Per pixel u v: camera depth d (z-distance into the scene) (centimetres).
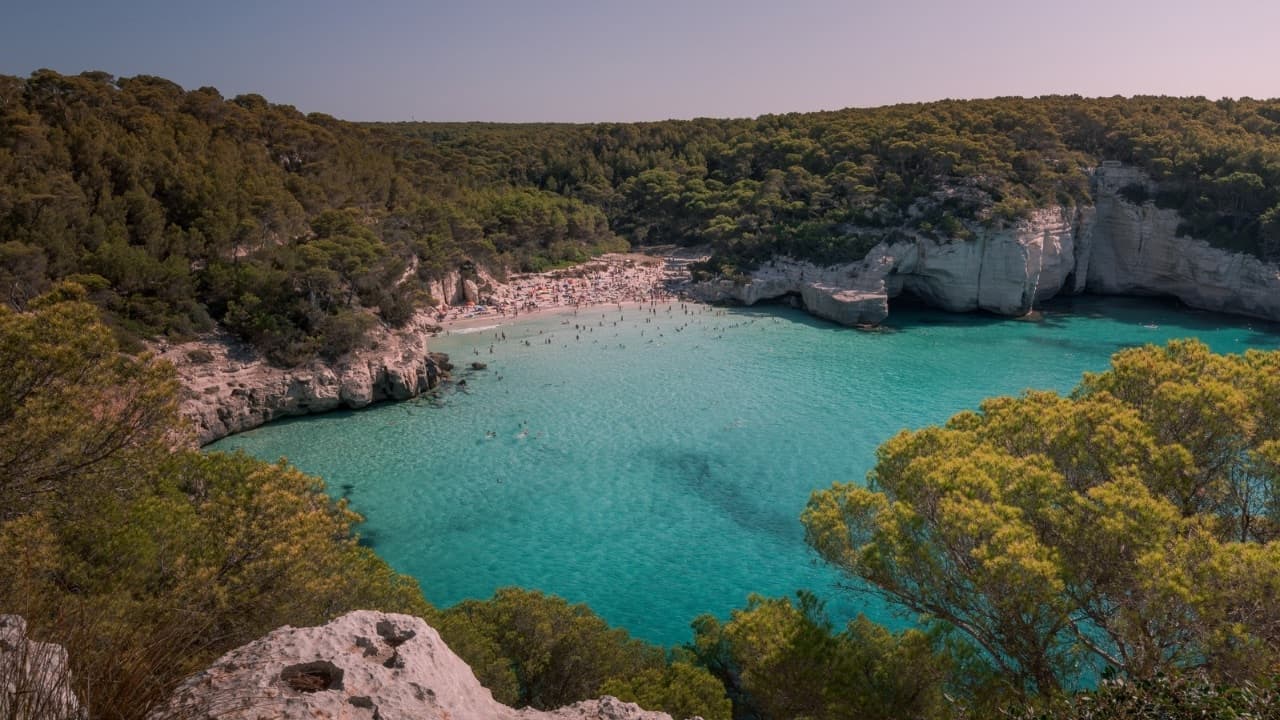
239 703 738
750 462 6091
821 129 15225
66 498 1524
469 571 4566
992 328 10469
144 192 8156
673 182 15725
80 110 9725
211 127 11000
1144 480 1791
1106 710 1109
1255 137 11619
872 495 1964
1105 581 1609
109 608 934
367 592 2111
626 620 4056
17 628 687
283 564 1725
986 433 2189
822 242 11712
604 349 9369
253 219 8444
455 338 9838
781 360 8938
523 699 2503
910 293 12269
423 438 6650
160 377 1636
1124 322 10625
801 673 1898
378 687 793
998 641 1719
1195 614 1402
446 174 14638
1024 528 1619
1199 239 10962
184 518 1930
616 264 13888
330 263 7956
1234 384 2009
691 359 8962
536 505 5400
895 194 12075
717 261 12494
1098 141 13038
